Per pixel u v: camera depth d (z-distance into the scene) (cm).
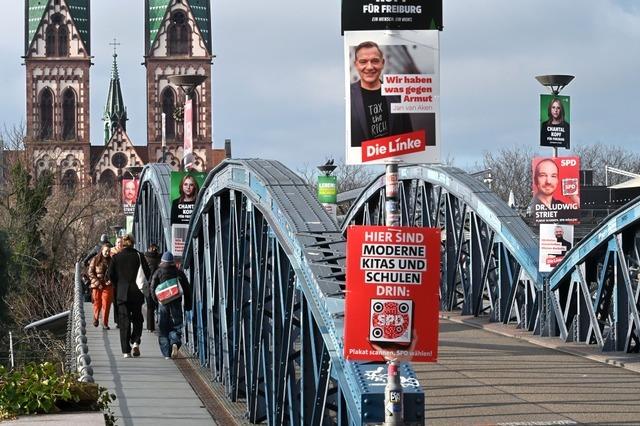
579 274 5278
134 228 8994
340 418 2633
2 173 17900
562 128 5681
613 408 3625
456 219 6825
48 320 9125
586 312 5300
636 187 11631
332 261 2881
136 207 8788
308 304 2823
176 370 4628
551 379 4275
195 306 5094
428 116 2277
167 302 4962
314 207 3216
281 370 3316
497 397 3856
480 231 6462
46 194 14062
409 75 2272
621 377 4325
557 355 5000
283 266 3312
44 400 2445
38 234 13625
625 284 4894
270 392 3506
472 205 6366
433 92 2275
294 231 3031
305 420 3017
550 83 5662
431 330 2219
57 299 12269
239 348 3925
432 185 6969
